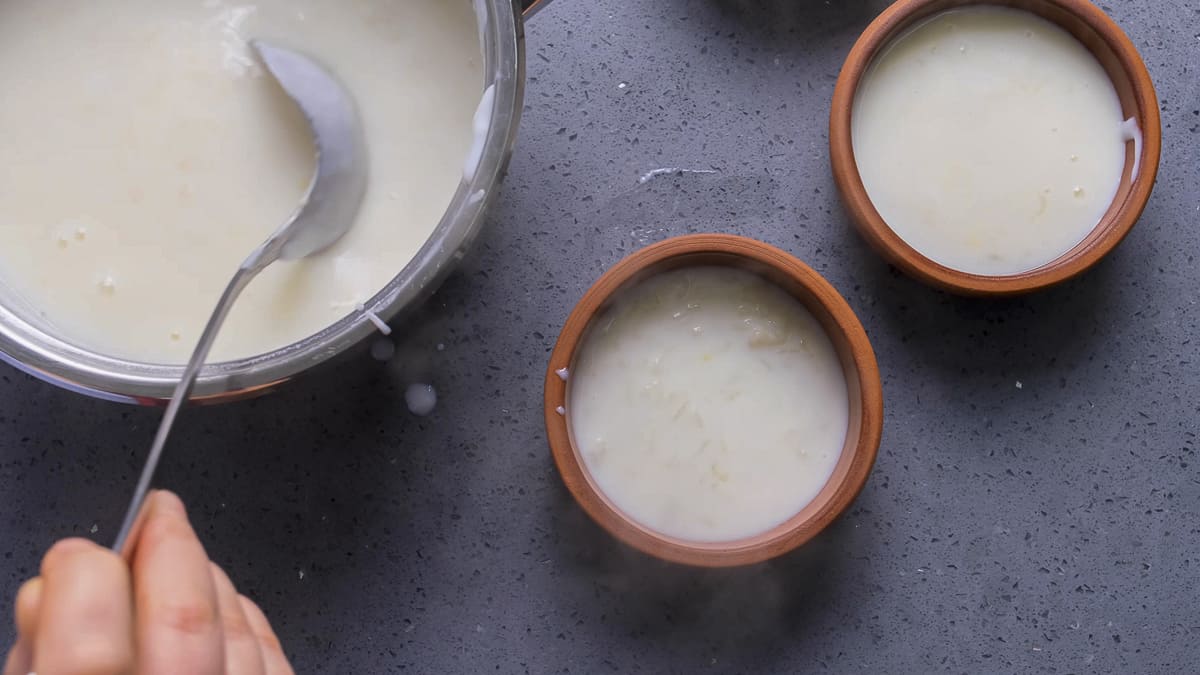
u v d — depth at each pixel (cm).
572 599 69
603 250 70
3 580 68
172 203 65
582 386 67
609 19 70
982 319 70
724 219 70
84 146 65
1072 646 69
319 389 69
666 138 70
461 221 60
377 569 69
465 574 69
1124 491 69
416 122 65
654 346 67
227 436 69
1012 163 68
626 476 67
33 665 51
